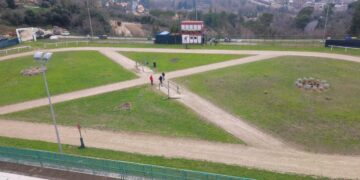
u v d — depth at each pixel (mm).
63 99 48062
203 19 150000
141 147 34125
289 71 54531
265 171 28797
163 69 59406
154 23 150500
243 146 33312
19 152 31703
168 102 44781
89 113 43062
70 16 126750
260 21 140875
